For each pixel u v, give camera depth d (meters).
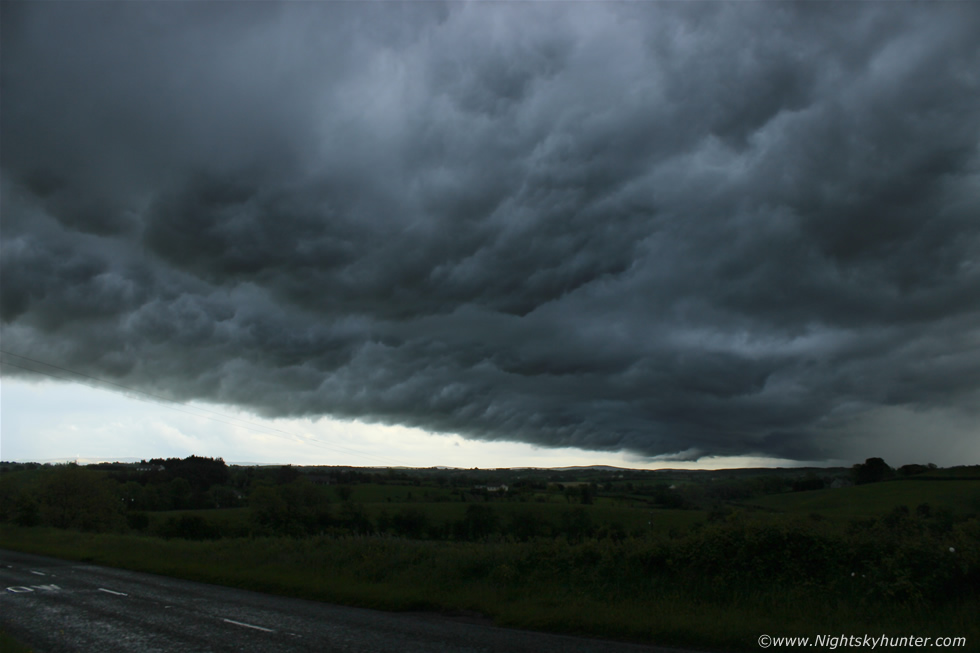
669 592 14.07
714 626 11.05
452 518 79.06
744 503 79.56
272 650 10.11
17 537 36.91
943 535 12.95
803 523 14.47
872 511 69.94
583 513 71.50
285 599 16.25
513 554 17.42
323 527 74.75
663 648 10.34
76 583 18.98
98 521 59.56
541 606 13.92
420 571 18.11
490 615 13.86
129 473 106.62
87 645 10.57
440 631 11.84
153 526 70.19
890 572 12.30
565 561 16.36
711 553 14.35
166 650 10.17
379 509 86.81
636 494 101.06
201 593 17.08
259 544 26.27
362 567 19.20
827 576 12.98
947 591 11.79
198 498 99.19
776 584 13.19
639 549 15.43
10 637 10.92
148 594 16.78
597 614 12.53
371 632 11.66
